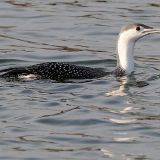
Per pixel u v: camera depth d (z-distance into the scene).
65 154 14.04
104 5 25.70
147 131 15.17
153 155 13.99
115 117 15.99
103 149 14.29
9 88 17.55
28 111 16.23
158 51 21.72
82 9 25.31
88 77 18.56
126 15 24.62
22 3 25.94
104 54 21.33
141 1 26.16
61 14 24.81
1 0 26.23
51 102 16.80
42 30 23.41
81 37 22.89
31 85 17.78
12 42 22.30
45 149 14.27
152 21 24.00
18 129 15.23
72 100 17.00
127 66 19.48
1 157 13.86
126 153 14.09
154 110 16.41
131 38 19.55
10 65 20.25
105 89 17.89
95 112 16.27
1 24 23.92
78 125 15.55
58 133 15.09
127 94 17.55
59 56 21.12
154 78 19.05
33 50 21.58
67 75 18.39
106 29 23.42
